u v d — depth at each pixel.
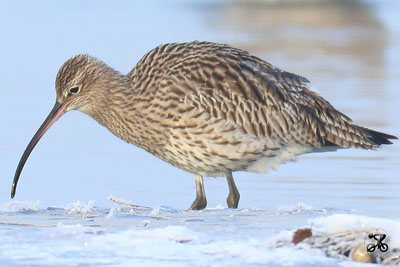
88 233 10.70
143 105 14.89
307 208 13.41
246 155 14.89
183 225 11.57
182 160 14.91
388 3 48.72
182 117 14.63
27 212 12.78
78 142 19.66
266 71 15.20
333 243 9.98
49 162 17.80
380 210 13.66
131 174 16.95
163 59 14.98
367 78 26.80
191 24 38.88
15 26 37.41
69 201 14.75
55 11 43.78
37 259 9.60
